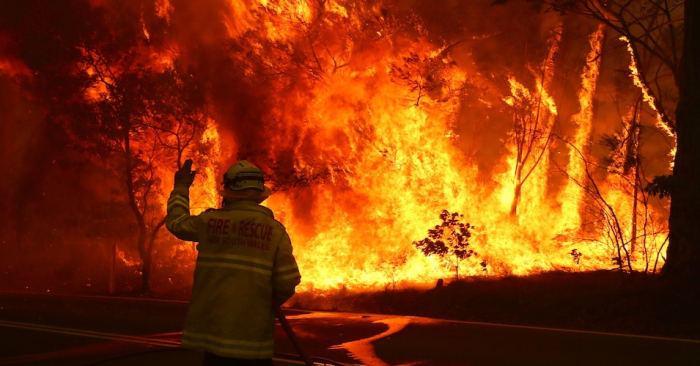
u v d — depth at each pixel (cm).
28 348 901
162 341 946
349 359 812
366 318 1188
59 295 1650
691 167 1323
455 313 1295
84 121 1817
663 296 1179
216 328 413
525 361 795
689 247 1288
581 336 975
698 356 822
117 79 1828
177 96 1836
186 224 439
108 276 2111
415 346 895
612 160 1836
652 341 929
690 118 1340
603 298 1238
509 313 1253
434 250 1611
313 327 1073
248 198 443
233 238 426
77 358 830
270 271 425
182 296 1780
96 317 1195
